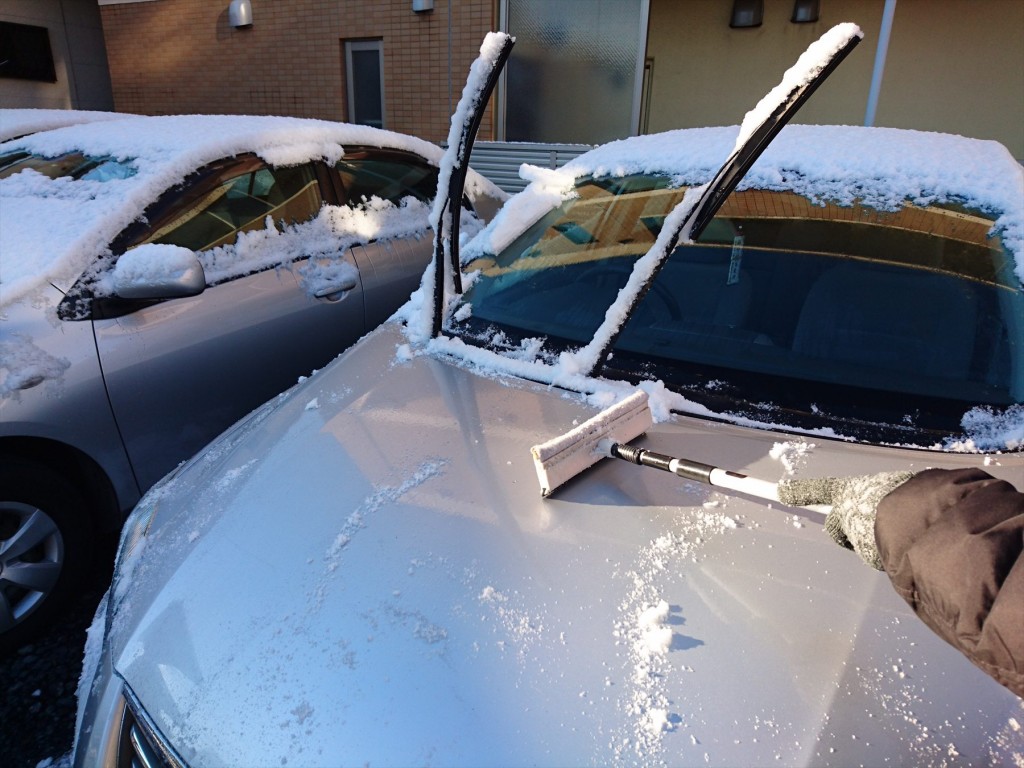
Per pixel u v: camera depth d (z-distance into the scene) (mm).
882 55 5773
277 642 1109
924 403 1476
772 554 1139
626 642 1017
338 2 7730
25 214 2725
